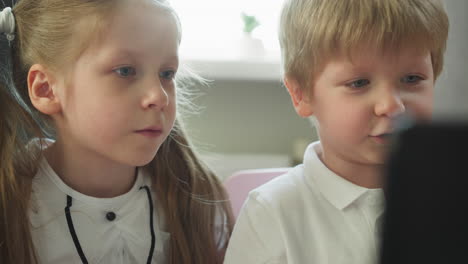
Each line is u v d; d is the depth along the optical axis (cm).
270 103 193
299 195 74
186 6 198
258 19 197
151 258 77
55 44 67
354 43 61
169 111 69
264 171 108
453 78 102
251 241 73
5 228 70
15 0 84
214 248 85
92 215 73
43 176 73
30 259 69
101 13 64
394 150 15
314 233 70
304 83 70
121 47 64
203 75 180
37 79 69
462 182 14
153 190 83
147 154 67
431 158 14
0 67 76
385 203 16
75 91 66
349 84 63
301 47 69
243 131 194
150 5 66
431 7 63
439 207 15
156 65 66
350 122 64
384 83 62
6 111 73
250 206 76
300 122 196
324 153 73
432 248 15
